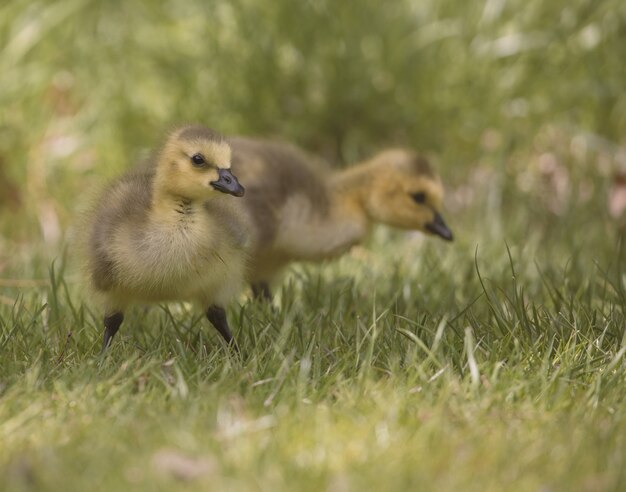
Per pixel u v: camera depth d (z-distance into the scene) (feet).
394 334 29.58
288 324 29.45
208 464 21.61
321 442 22.79
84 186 49.65
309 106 52.01
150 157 31.53
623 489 20.79
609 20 52.01
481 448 22.56
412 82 52.19
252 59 51.70
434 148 52.42
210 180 28.32
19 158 49.24
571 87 52.16
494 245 44.34
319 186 38.17
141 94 52.60
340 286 37.22
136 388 26.50
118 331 31.91
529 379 26.81
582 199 48.67
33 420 24.07
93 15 54.75
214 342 30.50
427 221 40.70
